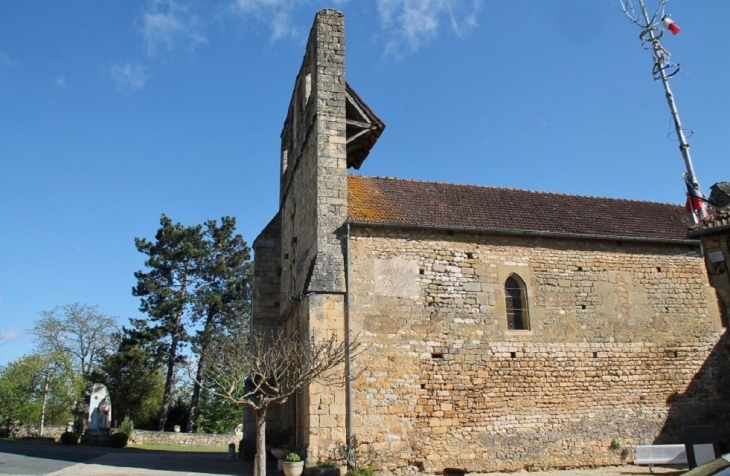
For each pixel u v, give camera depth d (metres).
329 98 17.72
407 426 15.20
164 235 43.78
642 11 17.64
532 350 16.83
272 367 13.73
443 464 15.16
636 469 15.95
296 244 19.44
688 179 16.03
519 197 21.02
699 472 5.55
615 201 22.31
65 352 43.19
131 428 33.19
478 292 16.91
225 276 44.69
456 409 15.73
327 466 13.99
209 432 44.41
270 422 19.48
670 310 18.44
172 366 41.00
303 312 16.12
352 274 15.98
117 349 43.47
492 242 17.56
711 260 11.27
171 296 42.12
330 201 16.59
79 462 17.69
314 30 18.97
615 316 17.89
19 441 29.69
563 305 17.55
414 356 15.79
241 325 43.19
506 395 16.23
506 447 15.77
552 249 18.03
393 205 18.12
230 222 46.59
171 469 16.22
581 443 16.41
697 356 18.22
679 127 16.44
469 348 16.31
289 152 22.70
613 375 17.30
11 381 38.84
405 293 16.23
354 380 15.06
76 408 39.56
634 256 18.70
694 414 17.58
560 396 16.64
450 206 18.94
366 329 15.59
